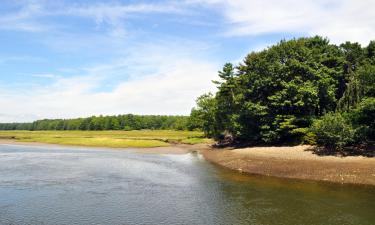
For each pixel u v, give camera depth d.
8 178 41.97
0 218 25.75
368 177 38.81
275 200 30.75
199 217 26.00
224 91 81.56
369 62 61.31
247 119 69.62
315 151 52.53
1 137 146.75
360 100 53.06
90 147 98.56
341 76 63.16
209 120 91.31
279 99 61.50
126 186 37.44
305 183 38.38
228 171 48.25
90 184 38.53
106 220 25.38
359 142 51.44
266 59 67.44
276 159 51.06
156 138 128.00
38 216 26.30
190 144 104.50
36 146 102.19
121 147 97.75
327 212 27.00
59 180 40.88
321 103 62.06
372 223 24.47
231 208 28.27
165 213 27.06
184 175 44.66
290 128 61.41
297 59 63.12
